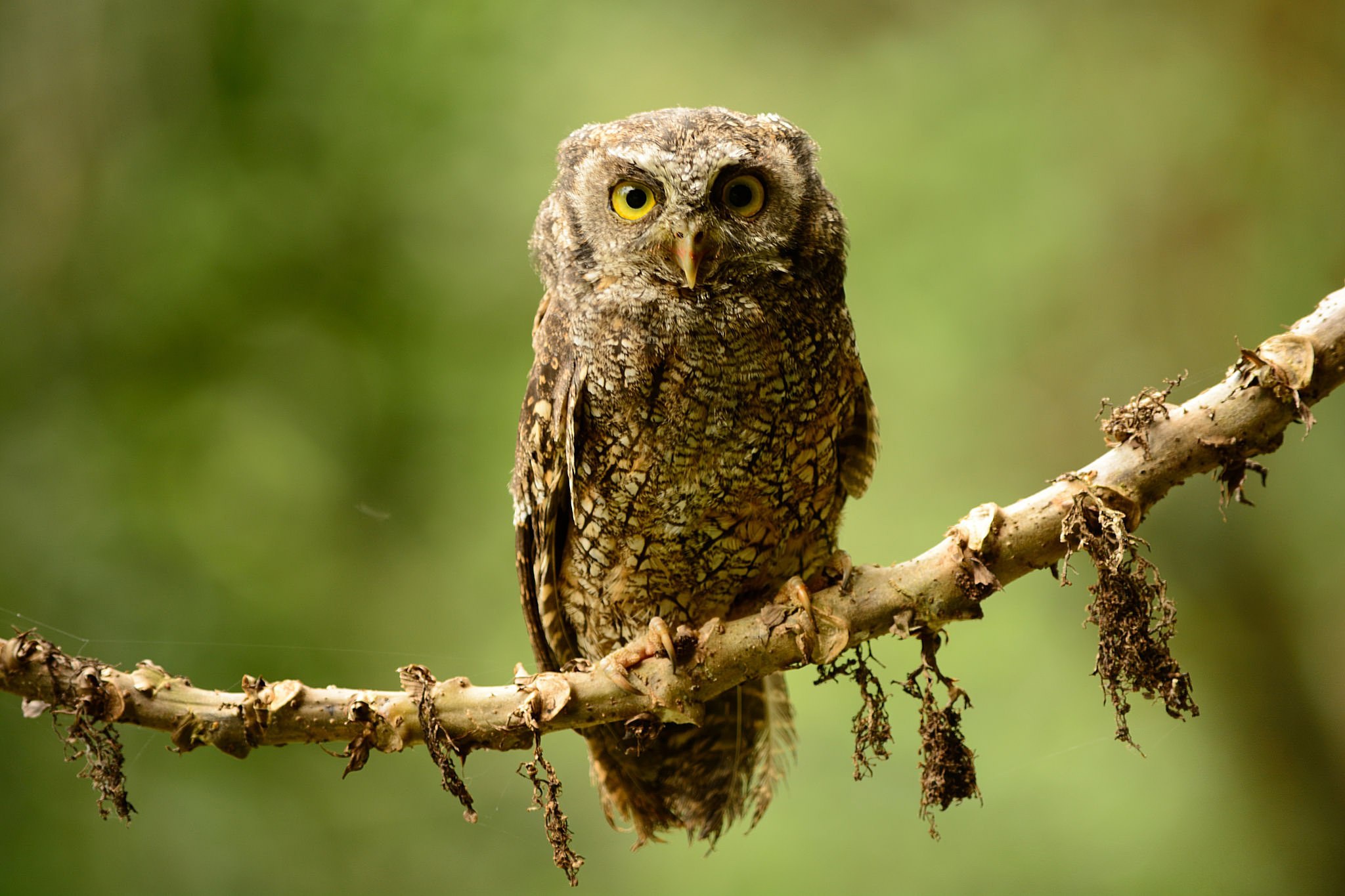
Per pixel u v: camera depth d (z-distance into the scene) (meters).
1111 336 13.74
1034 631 13.30
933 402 14.30
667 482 6.18
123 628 11.02
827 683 12.88
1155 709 12.84
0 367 12.30
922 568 5.22
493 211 14.23
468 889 11.81
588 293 6.23
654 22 15.12
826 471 6.39
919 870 11.75
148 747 10.77
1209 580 13.39
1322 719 12.90
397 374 13.58
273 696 4.96
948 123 14.06
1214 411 4.83
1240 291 13.29
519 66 14.34
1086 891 11.68
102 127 13.11
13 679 4.70
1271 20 13.26
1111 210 13.56
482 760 12.58
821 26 15.08
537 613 7.09
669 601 6.63
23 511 11.52
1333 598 13.18
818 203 6.37
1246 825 12.48
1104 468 4.94
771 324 6.05
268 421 12.73
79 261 12.86
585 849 12.29
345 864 11.30
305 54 13.50
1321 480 13.16
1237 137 13.29
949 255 13.80
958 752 5.12
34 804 10.09
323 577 12.27
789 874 11.62
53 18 13.12
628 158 6.05
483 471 13.66
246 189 13.24
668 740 6.86
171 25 13.20
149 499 11.74
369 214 13.71
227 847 10.68
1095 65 13.91
